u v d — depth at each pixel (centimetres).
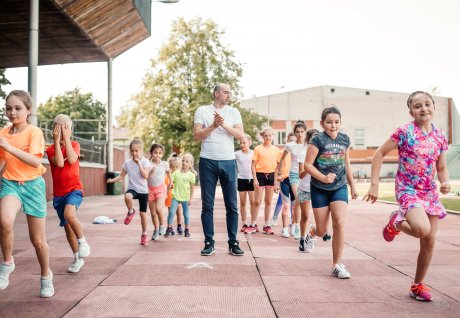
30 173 363
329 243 682
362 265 515
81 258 475
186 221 771
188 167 781
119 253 591
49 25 1631
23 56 2064
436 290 403
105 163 2308
